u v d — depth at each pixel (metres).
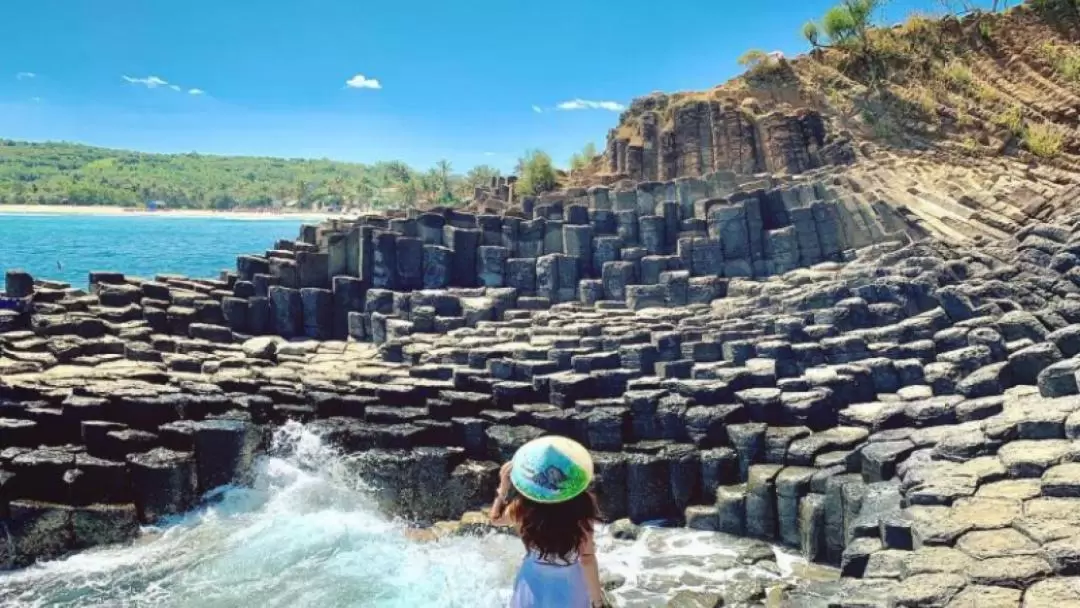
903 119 20.95
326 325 16.66
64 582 9.59
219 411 11.87
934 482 8.41
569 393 12.40
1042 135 20.16
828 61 22.92
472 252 17.59
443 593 9.34
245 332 16.16
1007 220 16.91
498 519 3.75
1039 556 6.67
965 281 14.34
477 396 12.55
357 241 17.22
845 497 9.79
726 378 12.26
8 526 10.05
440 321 15.67
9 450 10.59
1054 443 8.74
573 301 17.17
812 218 17.06
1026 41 22.91
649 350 13.44
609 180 21.77
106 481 10.62
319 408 12.29
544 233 17.83
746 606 8.92
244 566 9.88
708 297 16.34
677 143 21.47
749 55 23.00
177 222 116.94
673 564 10.09
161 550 10.27
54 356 13.01
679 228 17.77
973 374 11.46
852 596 6.80
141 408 11.34
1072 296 13.73
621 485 11.34
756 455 11.12
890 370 12.25
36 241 61.59
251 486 11.52
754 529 10.70
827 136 20.62
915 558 6.96
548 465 3.44
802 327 13.66
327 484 11.56
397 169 152.88
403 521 11.38
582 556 3.57
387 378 13.39
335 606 9.03
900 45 22.83
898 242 16.23
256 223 115.56
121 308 14.98
